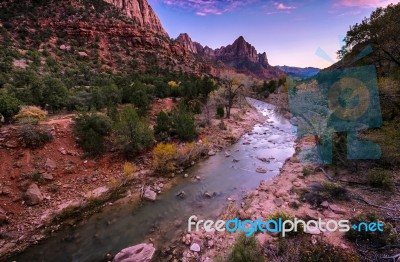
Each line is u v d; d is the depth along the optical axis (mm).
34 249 8688
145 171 14875
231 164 17328
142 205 11617
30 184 11578
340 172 12180
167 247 8555
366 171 11391
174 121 20344
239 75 37469
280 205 10281
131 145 15797
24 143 13344
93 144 14875
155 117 24094
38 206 10820
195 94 32594
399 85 8891
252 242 6461
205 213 10859
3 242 8828
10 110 15562
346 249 6688
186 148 17406
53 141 14469
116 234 9461
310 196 10305
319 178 12188
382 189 9797
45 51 56156
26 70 34688
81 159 14406
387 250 6398
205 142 19766
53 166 13078
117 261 7812
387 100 9461
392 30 9586
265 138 24562
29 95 20062
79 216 10664
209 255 7938
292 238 7520
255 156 19031
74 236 9367
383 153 10766
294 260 6445
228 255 6879
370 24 10484
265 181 13750
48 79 22719
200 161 17875
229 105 31688
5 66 34906
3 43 54094
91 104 23078
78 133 15828
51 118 18359
